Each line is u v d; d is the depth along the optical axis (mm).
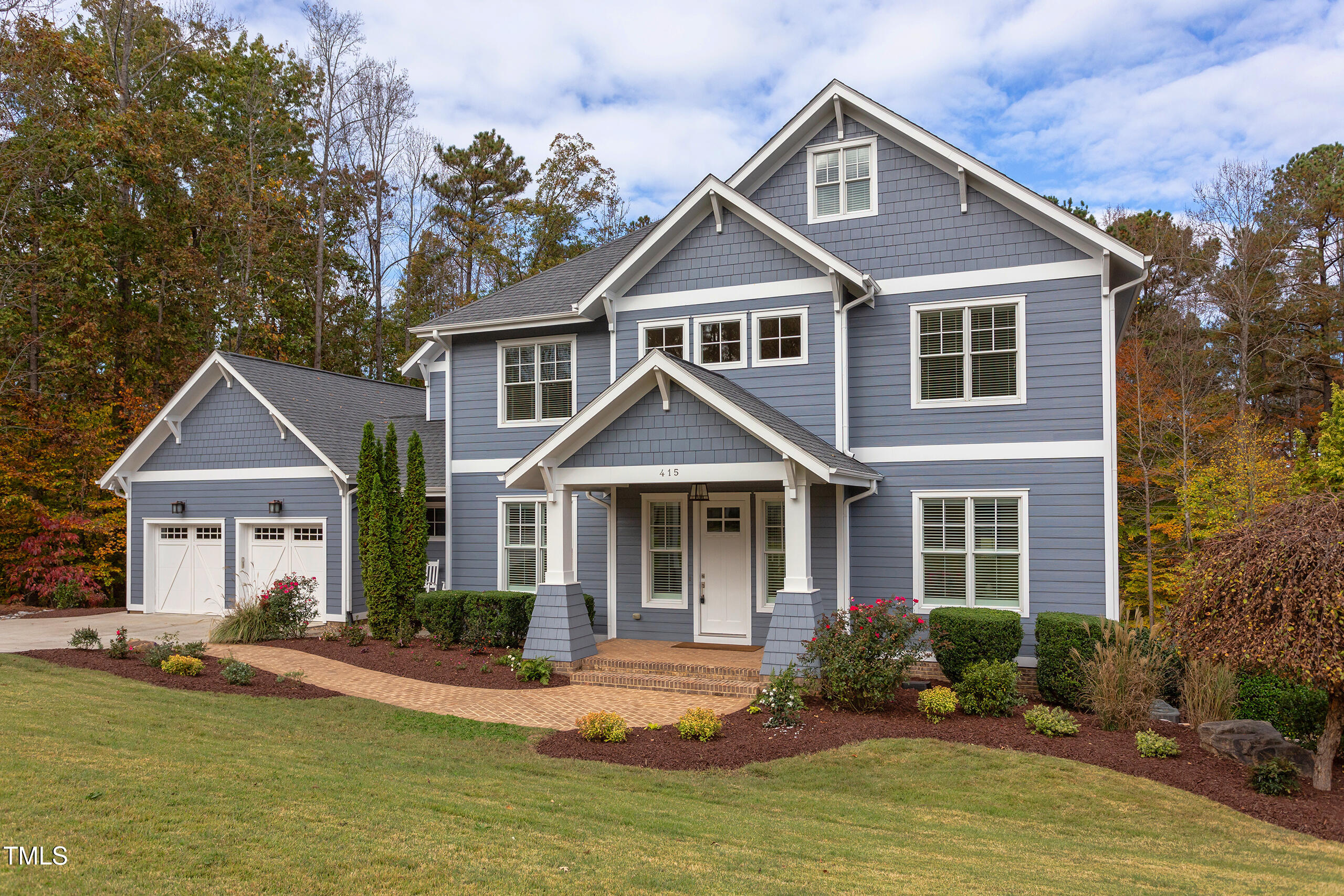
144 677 13203
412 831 6375
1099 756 9820
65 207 28766
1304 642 8438
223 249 34656
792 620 12750
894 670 11547
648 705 12445
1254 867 6992
